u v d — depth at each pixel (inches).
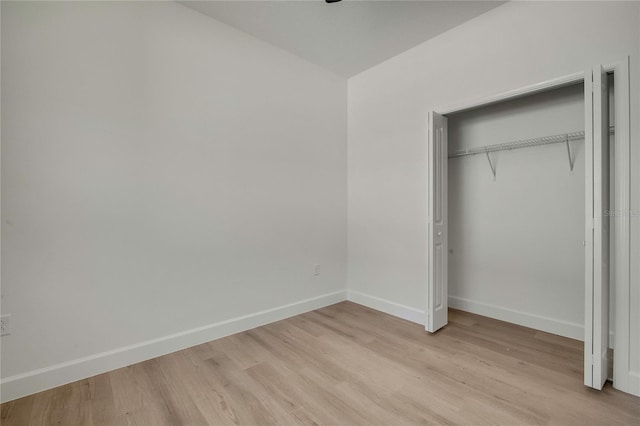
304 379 81.5
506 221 117.3
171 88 97.3
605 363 77.2
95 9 84.1
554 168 105.0
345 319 126.2
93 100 83.8
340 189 149.7
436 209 111.2
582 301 100.1
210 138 105.8
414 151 123.4
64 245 80.2
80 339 82.7
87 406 71.0
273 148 123.3
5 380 72.7
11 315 73.5
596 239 73.7
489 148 119.6
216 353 96.6
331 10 101.4
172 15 97.4
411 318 124.1
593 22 83.4
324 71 141.9
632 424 63.2
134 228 90.8
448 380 80.0
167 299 97.3
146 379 82.1
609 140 80.0
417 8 100.1
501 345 99.2
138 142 91.2
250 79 116.0
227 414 68.2
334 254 147.5
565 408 68.4
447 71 113.0
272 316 123.0
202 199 104.2
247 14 103.3
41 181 76.9
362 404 71.1
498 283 120.3
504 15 99.1
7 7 72.9
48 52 77.5
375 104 139.2
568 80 85.4
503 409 68.4
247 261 116.1
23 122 74.5
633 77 74.1
